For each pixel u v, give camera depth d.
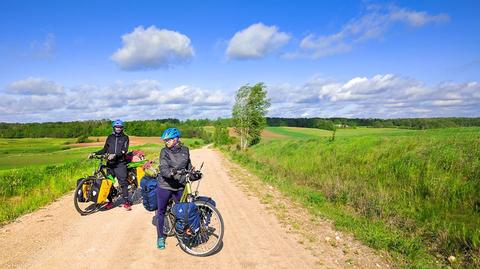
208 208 5.68
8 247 5.75
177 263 5.18
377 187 11.93
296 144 28.83
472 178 10.42
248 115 50.53
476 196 9.49
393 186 12.01
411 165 13.07
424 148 14.23
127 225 7.18
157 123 108.62
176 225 5.49
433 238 6.97
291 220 7.81
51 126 125.94
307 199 10.53
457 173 10.98
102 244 5.97
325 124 91.00
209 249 5.51
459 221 8.05
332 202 10.51
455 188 10.02
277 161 23.33
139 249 5.75
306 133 79.25
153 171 6.29
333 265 5.21
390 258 5.67
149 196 6.06
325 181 13.46
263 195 11.05
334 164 17.28
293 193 11.39
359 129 75.31
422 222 8.02
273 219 7.91
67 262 5.14
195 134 128.50
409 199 10.12
